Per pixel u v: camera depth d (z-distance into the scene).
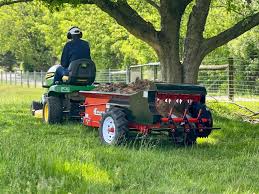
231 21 32.47
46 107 15.88
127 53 47.25
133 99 11.50
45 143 10.67
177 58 18.55
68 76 15.16
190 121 11.66
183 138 11.95
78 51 15.34
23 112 19.22
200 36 18.39
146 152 10.29
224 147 11.86
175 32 18.50
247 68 31.62
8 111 19.56
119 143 11.38
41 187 6.80
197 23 18.30
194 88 11.80
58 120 15.47
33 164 7.93
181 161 9.68
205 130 12.06
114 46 48.44
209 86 30.77
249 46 34.16
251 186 7.78
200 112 11.80
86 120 13.20
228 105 22.53
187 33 18.52
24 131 13.71
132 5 26.20
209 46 18.44
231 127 15.83
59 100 15.52
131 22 18.22
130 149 11.02
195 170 8.86
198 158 10.30
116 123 11.41
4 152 8.63
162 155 10.15
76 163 8.14
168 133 12.27
